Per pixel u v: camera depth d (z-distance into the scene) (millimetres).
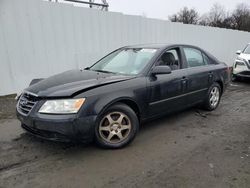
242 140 4094
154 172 3100
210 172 3096
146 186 2814
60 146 3770
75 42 7711
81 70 4602
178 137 4199
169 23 10812
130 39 9281
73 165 3254
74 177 2988
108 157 3467
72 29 7570
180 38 11602
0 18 6258
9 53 6531
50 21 7078
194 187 2791
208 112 5680
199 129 4582
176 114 5461
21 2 6496
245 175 3033
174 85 4504
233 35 15766
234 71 10062
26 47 6777
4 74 6555
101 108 3422
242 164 3299
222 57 15156
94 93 3422
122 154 3559
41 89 3541
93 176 3010
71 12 7461
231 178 2965
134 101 3836
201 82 5188
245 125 4828
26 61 6844
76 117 3229
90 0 9219
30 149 3680
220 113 5621
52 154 3535
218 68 5727
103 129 3588
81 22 7742
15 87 6781
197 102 5270
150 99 4102
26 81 6941
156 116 4355
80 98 3305
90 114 3332
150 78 4117
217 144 3932
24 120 3479
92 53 8180
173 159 3430
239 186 2809
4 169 3143
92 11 7941
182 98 4773
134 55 4629
